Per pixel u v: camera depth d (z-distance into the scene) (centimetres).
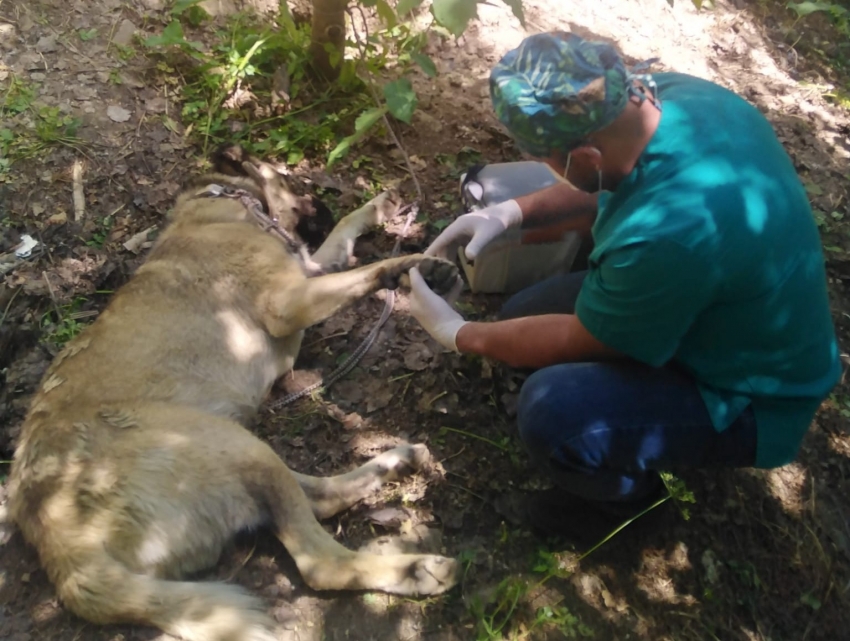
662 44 439
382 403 280
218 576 234
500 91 180
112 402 240
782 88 438
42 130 335
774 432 207
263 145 349
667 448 211
